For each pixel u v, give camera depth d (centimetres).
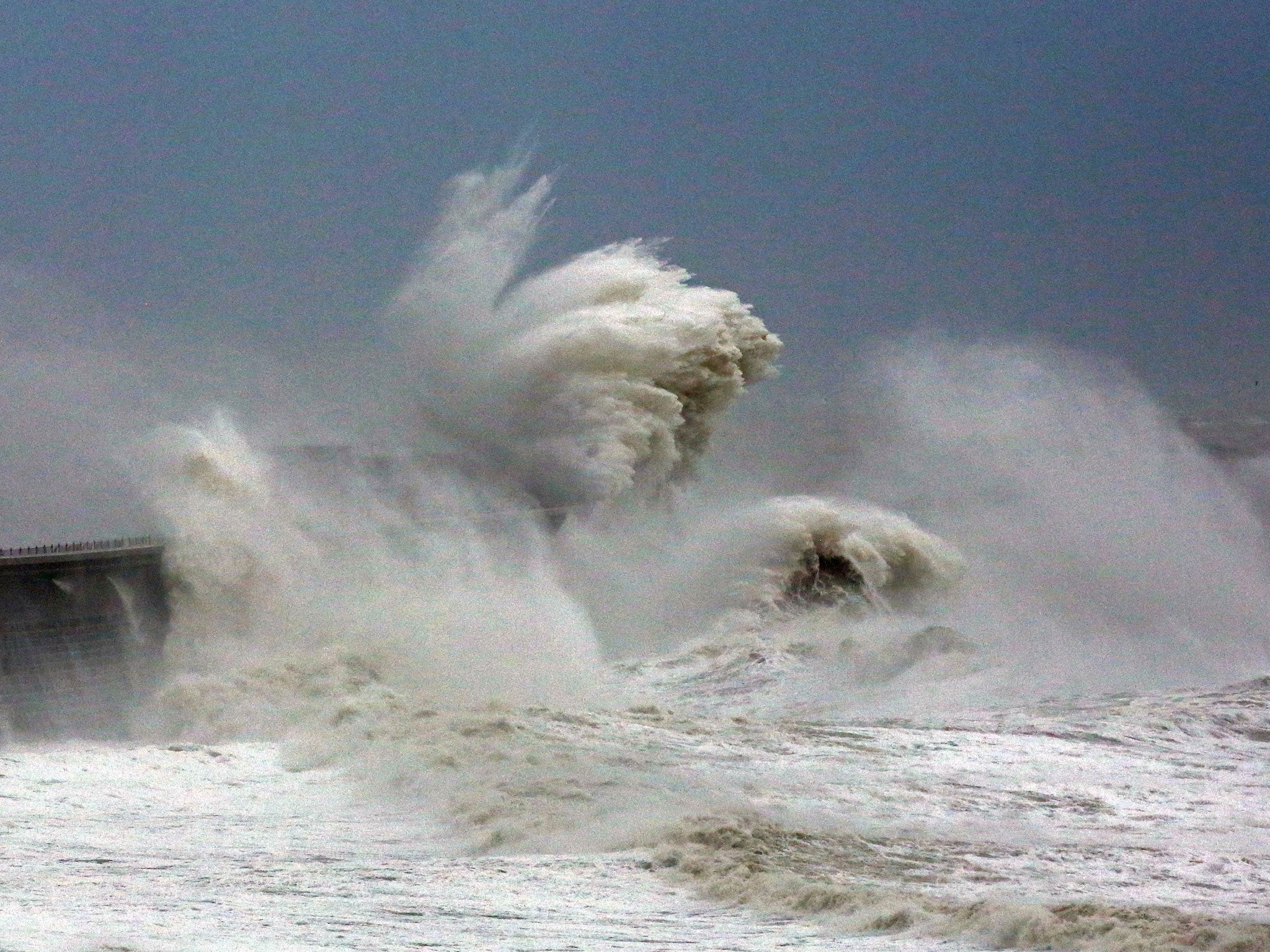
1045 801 8912
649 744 9888
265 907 6375
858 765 9638
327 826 7950
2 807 8262
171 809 8288
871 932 6088
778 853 7300
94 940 5816
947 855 7556
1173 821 8525
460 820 7956
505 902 6488
